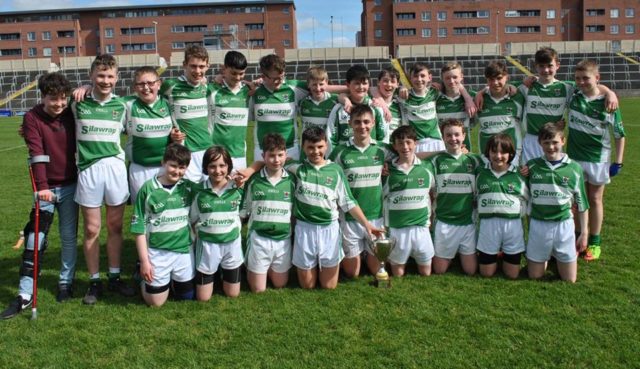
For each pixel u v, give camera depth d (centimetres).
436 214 572
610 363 368
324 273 525
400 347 397
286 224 523
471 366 369
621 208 812
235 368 373
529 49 4691
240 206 523
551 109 625
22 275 485
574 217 624
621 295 488
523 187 541
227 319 455
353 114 546
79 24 7312
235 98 611
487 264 553
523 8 6956
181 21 7162
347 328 430
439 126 676
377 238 523
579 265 575
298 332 425
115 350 404
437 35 6950
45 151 498
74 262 525
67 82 484
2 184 1147
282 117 629
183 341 415
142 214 484
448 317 447
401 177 550
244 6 7144
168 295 518
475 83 4206
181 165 485
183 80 577
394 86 650
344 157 555
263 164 531
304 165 531
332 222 526
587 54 4569
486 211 546
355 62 4591
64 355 397
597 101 597
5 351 404
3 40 7300
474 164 561
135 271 563
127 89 4069
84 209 506
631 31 6931
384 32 7000
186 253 498
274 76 605
